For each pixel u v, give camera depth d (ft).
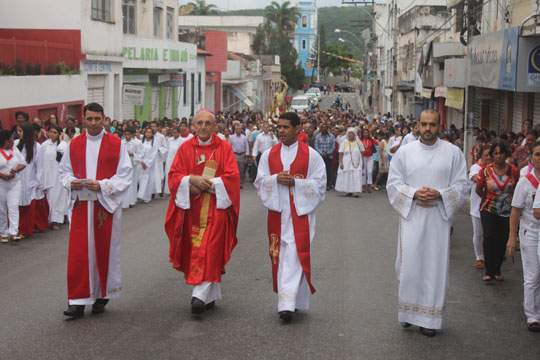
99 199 22.71
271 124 73.77
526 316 23.45
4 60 59.06
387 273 29.86
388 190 21.98
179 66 105.60
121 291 24.45
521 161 40.22
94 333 21.03
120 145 23.58
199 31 138.82
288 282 22.57
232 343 20.26
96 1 77.20
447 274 21.40
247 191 62.59
